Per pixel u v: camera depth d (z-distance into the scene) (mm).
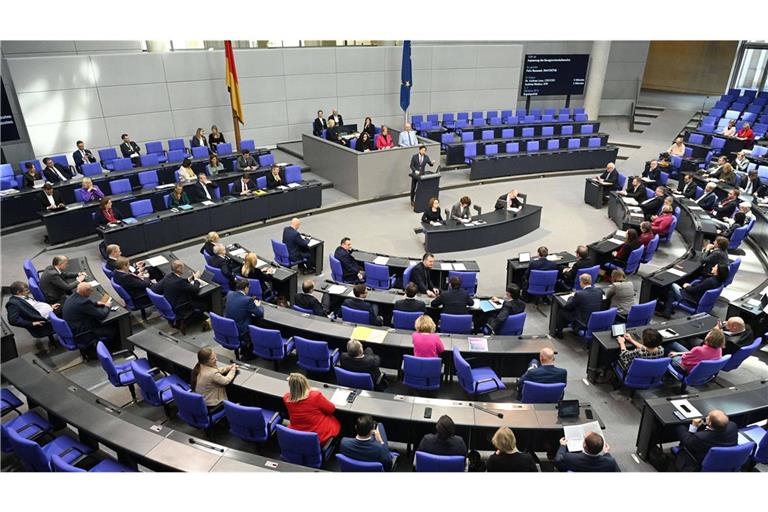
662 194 12102
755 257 11070
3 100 13859
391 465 4797
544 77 20312
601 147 17469
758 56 22578
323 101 18172
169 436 4805
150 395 5887
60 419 5367
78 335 7035
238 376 5777
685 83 25359
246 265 8297
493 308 7562
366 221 12906
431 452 4664
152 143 14906
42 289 7914
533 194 15188
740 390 5625
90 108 14422
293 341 6965
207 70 16016
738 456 4684
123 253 10484
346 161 14055
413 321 7215
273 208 12688
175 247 11234
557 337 8141
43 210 11031
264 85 17047
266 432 5320
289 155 17172
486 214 11891
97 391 6742
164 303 7641
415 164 13320
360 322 7371
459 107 20359
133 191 12195
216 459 4527
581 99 23281
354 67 18250
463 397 6688
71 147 14383
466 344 6559
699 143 17406
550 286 8805
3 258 10484
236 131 15617
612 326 6816
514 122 19453
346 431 5523
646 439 5543
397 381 7020
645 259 10258
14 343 6852
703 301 8062
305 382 5090
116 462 4777
